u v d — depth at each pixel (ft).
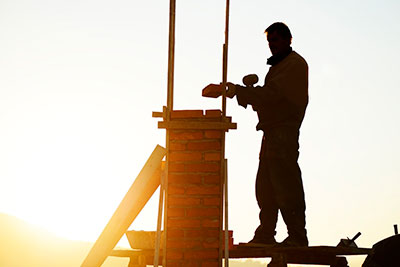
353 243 28.17
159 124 25.25
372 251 29.09
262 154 30.17
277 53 29.86
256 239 29.45
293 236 28.19
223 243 24.70
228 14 26.89
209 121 25.35
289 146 28.76
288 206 28.32
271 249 27.55
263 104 28.48
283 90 28.50
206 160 25.07
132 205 25.08
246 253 27.35
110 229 25.13
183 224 24.63
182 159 25.17
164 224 24.71
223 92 26.20
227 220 24.49
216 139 25.20
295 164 28.81
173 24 26.11
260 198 29.96
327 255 31.73
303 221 28.60
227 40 26.78
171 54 25.95
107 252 25.84
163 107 25.44
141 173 25.08
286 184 28.50
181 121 25.35
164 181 25.07
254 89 28.09
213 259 24.35
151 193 27.17
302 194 28.76
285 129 28.89
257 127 29.86
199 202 24.79
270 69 30.14
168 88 25.79
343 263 31.50
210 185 24.88
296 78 28.94
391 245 32.86
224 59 26.48
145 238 26.78
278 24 29.89
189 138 25.29
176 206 24.84
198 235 24.53
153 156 25.20
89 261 25.30
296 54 29.81
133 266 28.09
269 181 29.71
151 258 29.12
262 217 29.81
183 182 24.98
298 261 32.22
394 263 32.32
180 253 24.39
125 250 27.68
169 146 25.38
